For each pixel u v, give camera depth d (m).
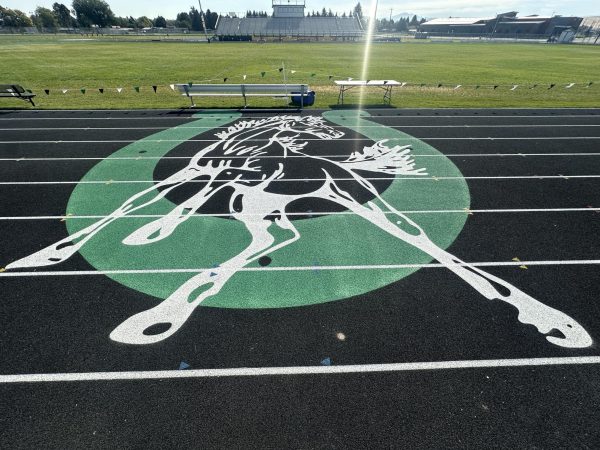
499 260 5.35
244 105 14.79
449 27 106.06
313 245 5.69
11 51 37.69
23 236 5.93
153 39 62.62
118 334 4.08
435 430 3.13
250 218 6.47
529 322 4.25
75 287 4.79
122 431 3.13
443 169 8.70
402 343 3.96
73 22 111.12
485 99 16.17
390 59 34.12
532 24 84.81
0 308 4.43
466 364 3.74
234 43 55.25
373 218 6.50
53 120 12.73
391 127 12.12
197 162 9.05
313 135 11.23
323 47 48.81
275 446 3.00
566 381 3.57
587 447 3.01
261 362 3.75
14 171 8.52
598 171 8.59
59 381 3.56
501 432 3.12
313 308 4.45
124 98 16.14
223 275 5.02
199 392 3.46
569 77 23.00
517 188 7.71
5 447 3.01
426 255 5.47
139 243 5.73
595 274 5.04
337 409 3.29
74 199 7.17
